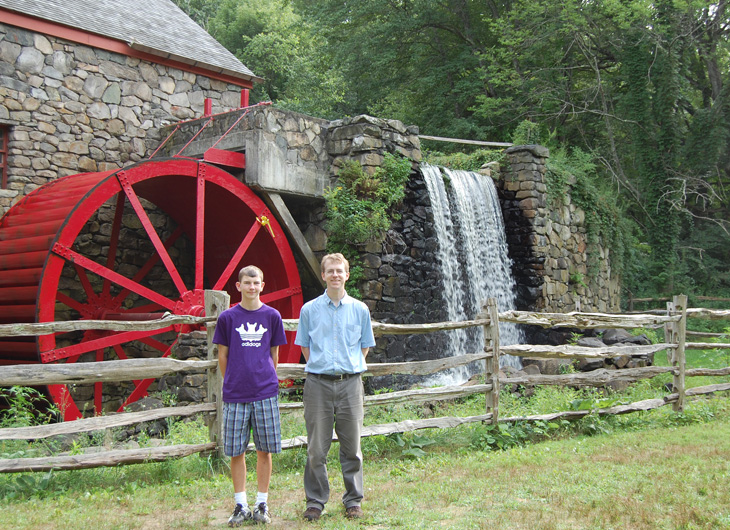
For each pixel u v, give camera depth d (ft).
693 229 79.05
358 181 33.09
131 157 37.04
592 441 18.40
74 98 34.65
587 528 10.87
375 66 77.61
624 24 67.21
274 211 33.35
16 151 32.24
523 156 44.45
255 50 93.40
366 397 17.12
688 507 11.66
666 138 70.03
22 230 27.35
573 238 49.47
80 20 35.17
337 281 12.98
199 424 21.80
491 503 12.63
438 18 76.69
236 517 12.06
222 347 12.88
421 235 36.27
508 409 22.08
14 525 11.79
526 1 70.23
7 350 26.81
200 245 30.48
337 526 11.71
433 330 18.44
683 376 22.72
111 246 34.76
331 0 79.15
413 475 15.19
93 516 12.41
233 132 33.32
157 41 39.19
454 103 79.36
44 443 17.38
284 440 16.53
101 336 34.50
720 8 73.20
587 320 21.33
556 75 75.61
